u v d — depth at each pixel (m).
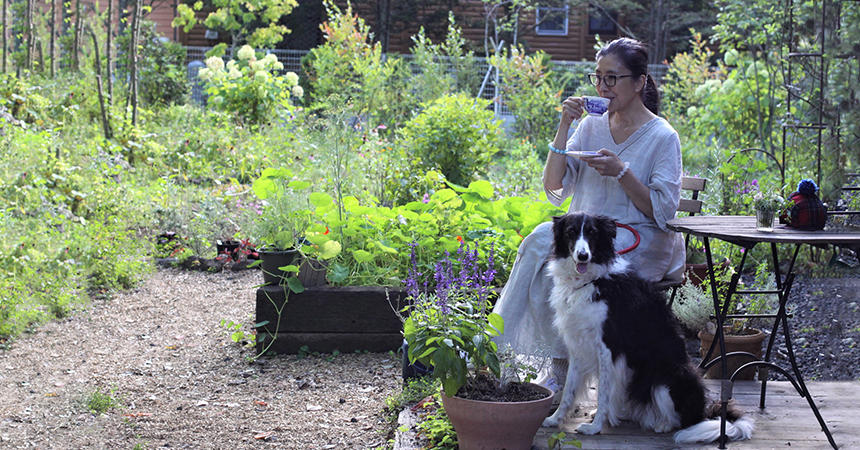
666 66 19.17
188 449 4.13
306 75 17.84
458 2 21.30
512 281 4.24
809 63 8.32
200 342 5.99
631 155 4.18
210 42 21.62
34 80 11.80
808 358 5.38
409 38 21.88
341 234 6.15
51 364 5.48
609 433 3.71
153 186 9.70
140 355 5.71
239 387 5.07
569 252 3.64
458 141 9.37
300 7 21.00
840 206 6.89
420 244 5.85
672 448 3.54
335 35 15.46
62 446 4.16
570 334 3.72
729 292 3.87
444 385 3.45
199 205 9.20
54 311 6.51
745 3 10.78
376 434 4.27
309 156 10.80
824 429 3.57
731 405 3.75
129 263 7.59
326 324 5.67
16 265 6.61
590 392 4.29
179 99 16.02
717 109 12.18
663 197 4.05
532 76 15.64
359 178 8.50
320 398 4.85
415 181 8.21
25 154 8.57
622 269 3.72
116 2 19.42
